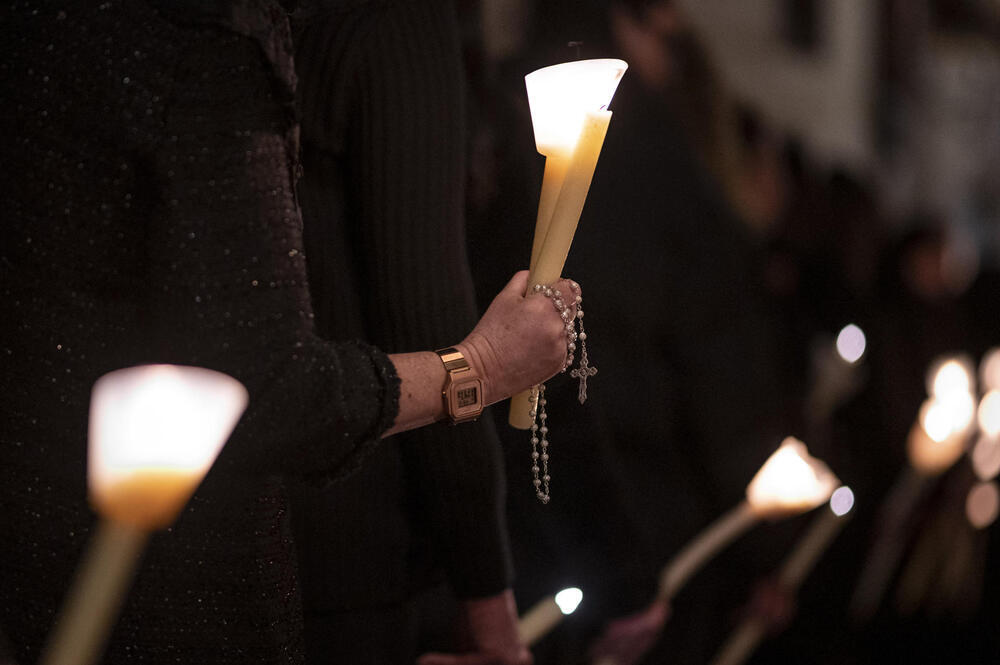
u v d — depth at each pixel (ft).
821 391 10.19
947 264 11.93
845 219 11.48
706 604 8.27
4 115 3.41
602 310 7.24
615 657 6.89
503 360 3.86
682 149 7.64
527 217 5.74
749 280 7.87
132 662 3.68
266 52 3.35
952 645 10.75
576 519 6.57
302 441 3.37
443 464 4.86
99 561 1.94
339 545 4.73
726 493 7.95
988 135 26.55
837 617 10.11
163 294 3.29
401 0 4.52
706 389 7.77
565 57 6.85
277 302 3.35
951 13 25.99
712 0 20.06
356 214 4.56
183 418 1.98
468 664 5.30
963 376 9.62
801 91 21.50
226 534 3.63
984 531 10.73
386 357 3.64
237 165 3.34
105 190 3.33
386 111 4.45
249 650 3.72
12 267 3.44
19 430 3.50
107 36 3.32
